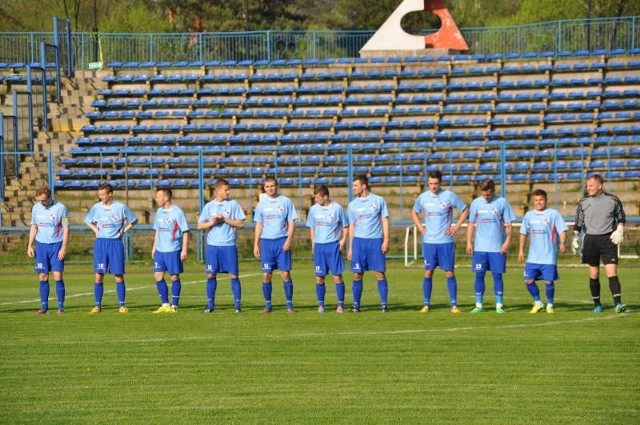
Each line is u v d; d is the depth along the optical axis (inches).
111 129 2613.2
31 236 1268.5
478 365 853.2
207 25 4566.9
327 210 1214.3
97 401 735.1
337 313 1219.2
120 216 1253.1
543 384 776.9
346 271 1951.3
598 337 993.5
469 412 690.2
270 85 2760.8
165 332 1062.4
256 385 781.9
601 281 1679.4
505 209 1198.3
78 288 1657.2
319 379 802.2
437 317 1168.2
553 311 1203.9
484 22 4635.8
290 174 2422.5
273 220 1224.2
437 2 2896.2
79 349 956.0
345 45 3147.1
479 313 1203.2
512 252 2126.0
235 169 2410.2
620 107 2539.4
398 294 1497.3
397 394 746.8
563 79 2647.6
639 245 2059.5
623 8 3941.9
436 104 2645.2
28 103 2539.4
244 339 1002.1
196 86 2775.6
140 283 1743.4
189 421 671.8
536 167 2362.2
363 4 4618.6
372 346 951.0
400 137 2539.4
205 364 869.8
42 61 2625.5
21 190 2351.1
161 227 1248.2
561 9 4092.0
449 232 1210.0
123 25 4279.0
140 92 2738.7
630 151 2378.2
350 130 2600.9
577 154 2356.1
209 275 1241.4
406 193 2358.5
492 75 2691.9
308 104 2672.2
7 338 1034.1
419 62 2778.1
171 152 2472.9
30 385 793.6
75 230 2112.5
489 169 2378.2
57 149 2566.4
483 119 2554.1
